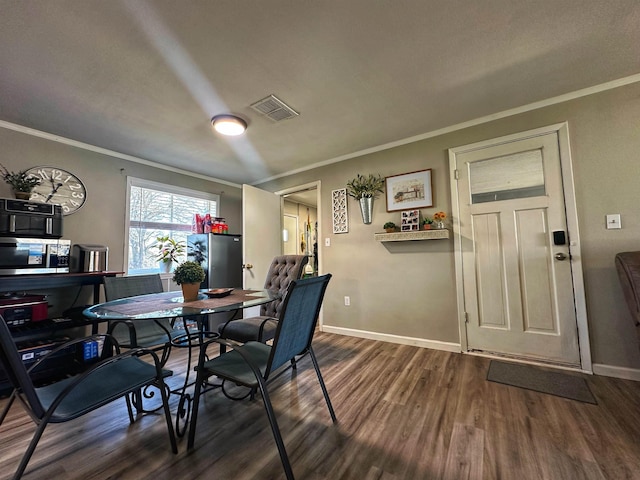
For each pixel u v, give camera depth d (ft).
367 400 5.82
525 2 4.52
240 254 12.98
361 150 10.64
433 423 4.98
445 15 4.73
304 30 4.95
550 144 7.43
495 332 8.03
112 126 8.30
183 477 3.86
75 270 8.28
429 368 7.37
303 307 4.52
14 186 7.68
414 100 7.32
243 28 4.87
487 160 8.27
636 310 5.23
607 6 4.60
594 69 6.25
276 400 5.90
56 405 3.30
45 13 4.44
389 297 9.92
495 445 4.37
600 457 4.04
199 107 7.37
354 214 10.88
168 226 12.01
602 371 6.66
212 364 4.65
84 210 9.41
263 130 8.80
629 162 6.59
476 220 8.38
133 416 5.36
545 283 7.41
